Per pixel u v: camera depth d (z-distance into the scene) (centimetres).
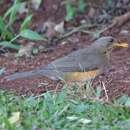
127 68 1405
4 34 1597
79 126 1109
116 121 1127
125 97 1219
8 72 1421
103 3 1731
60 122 1115
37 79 1361
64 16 1695
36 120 1128
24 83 1351
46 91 1286
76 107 1180
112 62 1445
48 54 1535
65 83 1266
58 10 1712
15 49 1571
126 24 1648
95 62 1296
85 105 1185
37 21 1686
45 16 1700
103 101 1202
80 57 1289
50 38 1622
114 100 1220
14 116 1132
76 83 1280
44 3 1736
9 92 1294
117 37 1584
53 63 1277
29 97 1244
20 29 1576
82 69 1273
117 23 1645
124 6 1714
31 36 1491
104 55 1327
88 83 1273
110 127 1094
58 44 1595
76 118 1131
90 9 1714
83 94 1238
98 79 1353
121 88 1298
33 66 1458
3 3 1738
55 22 1675
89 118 1145
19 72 1373
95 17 1688
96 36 1595
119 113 1169
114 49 1513
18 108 1190
